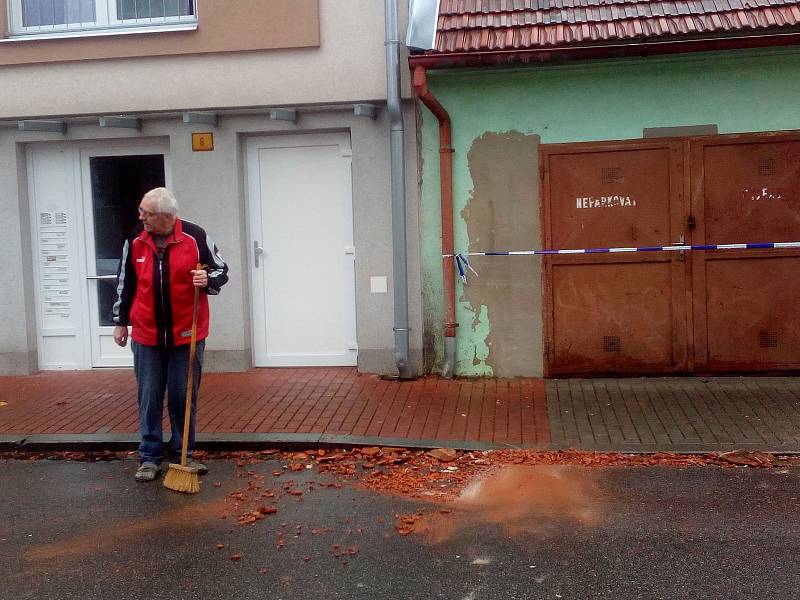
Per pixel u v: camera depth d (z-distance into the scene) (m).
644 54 6.14
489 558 3.63
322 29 6.64
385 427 5.49
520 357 6.70
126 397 6.35
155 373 4.71
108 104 6.86
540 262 6.62
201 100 6.77
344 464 4.93
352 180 6.86
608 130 6.49
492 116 6.59
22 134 7.12
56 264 7.32
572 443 5.16
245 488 4.59
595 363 6.60
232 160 6.94
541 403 5.98
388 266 6.80
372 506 4.28
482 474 4.73
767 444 5.03
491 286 6.68
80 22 7.13
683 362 6.49
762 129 6.35
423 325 6.77
